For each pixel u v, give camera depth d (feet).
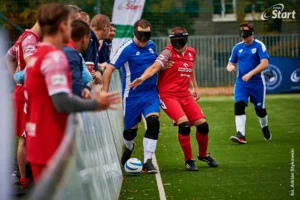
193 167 35.09
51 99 18.80
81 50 24.59
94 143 22.84
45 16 19.01
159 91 35.14
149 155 34.37
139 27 33.78
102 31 34.27
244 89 45.44
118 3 81.92
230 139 47.34
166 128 54.54
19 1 88.74
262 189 29.76
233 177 32.89
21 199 26.18
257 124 55.93
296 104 72.02
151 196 28.84
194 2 93.76
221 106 71.77
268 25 92.53
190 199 28.12
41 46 18.83
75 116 18.45
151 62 34.50
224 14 94.89
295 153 40.42
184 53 34.99
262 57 44.75
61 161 15.02
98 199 21.42
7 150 22.67
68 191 16.28
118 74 64.08
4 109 23.41
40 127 18.90
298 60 84.53
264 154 40.29
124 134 35.32
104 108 18.79
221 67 90.12
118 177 29.81
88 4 91.20
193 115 35.32
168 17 92.94
